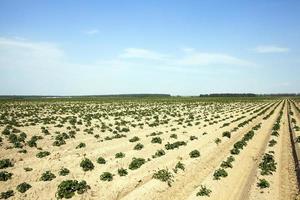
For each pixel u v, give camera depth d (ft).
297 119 210.38
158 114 257.75
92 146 114.32
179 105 403.54
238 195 67.56
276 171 83.82
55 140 125.70
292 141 125.80
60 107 342.44
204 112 284.00
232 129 161.79
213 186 72.64
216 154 104.99
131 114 250.57
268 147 115.24
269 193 68.03
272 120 204.85
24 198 63.21
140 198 65.10
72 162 88.79
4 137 125.29
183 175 80.69
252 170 85.76
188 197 66.69
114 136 137.08
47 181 72.43
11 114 227.61
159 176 75.77
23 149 105.29
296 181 75.87
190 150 106.93
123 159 92.99
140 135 144.15
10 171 78.69
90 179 75.56
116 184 73.00
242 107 362.53
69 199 63.82
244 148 113.39
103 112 272.92
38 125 167.94
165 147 110.73
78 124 177.78
